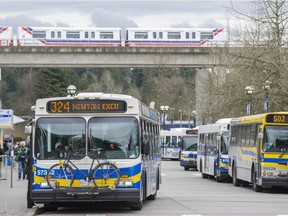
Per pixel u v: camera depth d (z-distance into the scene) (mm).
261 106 91875
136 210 38906
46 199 36031
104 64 137375
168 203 44125
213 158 74125
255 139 57031
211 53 120750
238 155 63750
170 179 77312
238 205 42688
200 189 59719
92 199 35938
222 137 71750
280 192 56469
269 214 36625
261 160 54438
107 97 36906
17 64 135250
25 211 38219
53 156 36312
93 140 36500
